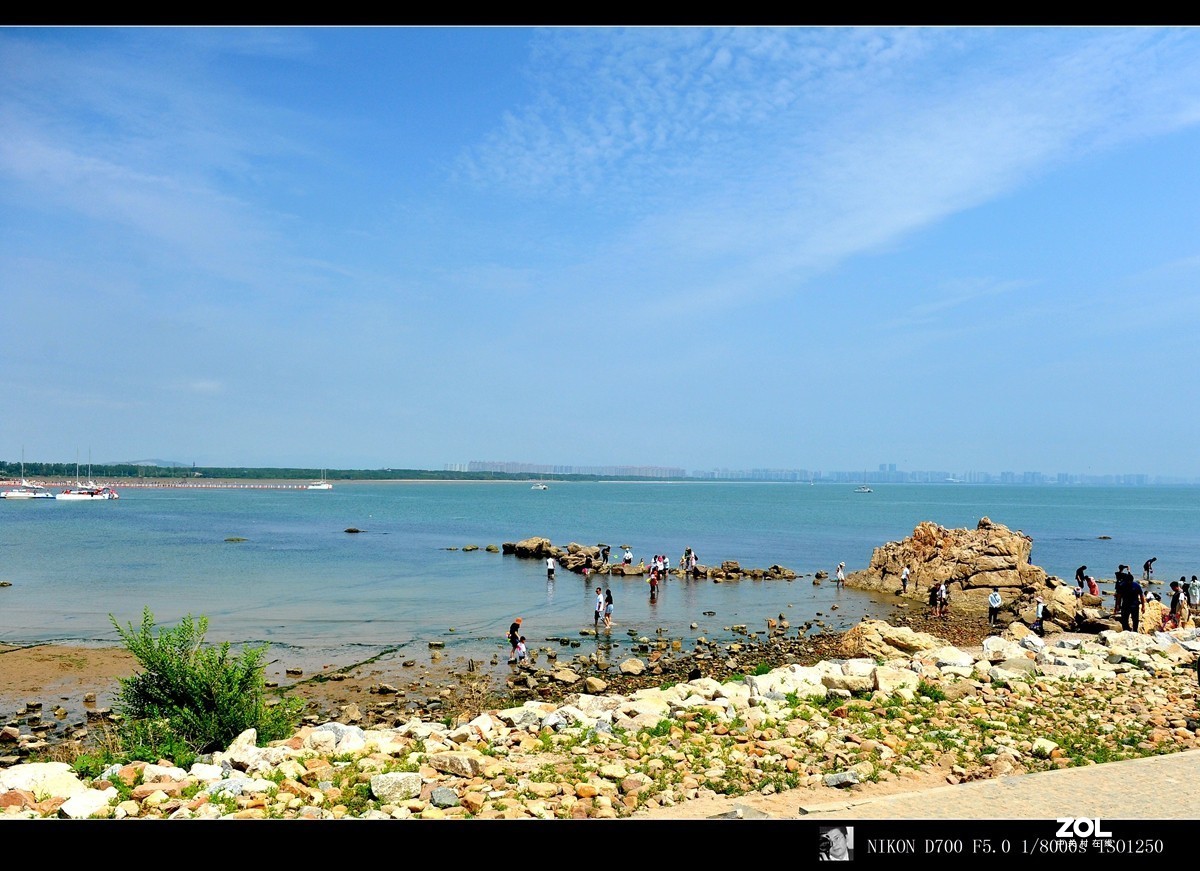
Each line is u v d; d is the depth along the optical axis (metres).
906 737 15.74
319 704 24.97
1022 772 13.66
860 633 29.67
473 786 12.70
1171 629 33.41
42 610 41.22
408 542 85.69
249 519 124.50
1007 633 35.53
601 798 12.12
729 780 13.27
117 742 15.30
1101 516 157.12
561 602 46.78
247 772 13.52
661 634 37.78
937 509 185.25
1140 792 11.95
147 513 138.12
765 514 156.00
